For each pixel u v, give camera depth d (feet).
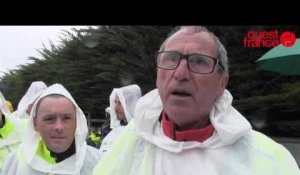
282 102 50.62
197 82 5.78
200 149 5.96
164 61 5.95
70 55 96.53
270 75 53.93
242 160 5.80
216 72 5.92
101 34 83.92
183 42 5.89
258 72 54.54
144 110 6.29
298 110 50.42
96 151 10.58
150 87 69.92
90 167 10.26
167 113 6.06
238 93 56.39
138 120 6.30
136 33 73.72
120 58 75.66
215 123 5.84
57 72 98.63
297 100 49.11
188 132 6.00
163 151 6.08
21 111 21.17
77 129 10.20
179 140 6.05
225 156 5.83
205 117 6.08
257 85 55.21
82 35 90.84
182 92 5.82
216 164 5.80
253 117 53.52
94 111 82.58
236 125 5.84
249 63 56.80
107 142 15.23
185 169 5.87
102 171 6.50
